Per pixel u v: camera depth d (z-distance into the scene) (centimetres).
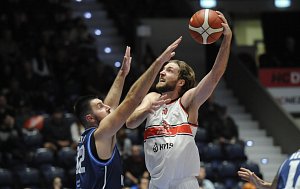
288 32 2733
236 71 2292
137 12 2552
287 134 2027
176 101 766
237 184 1809
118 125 677
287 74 2391
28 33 2195
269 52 2598
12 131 1767
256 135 2125
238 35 2695
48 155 1708
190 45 2442
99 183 692
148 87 674
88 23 2517
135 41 2344
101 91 2058
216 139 1959
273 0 2684
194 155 756
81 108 727
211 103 2058
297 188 684
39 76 2019
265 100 2130
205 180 1658
